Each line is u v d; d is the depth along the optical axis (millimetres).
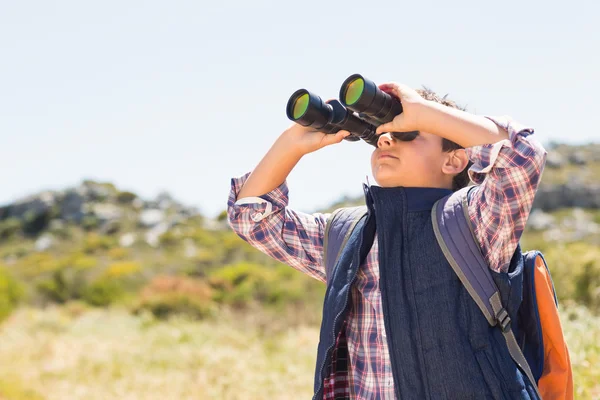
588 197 39719
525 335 1781
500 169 1627
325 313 1781
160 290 17250
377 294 1763
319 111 1826
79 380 8180
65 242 47469
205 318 14961
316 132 1962
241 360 8422
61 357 9375
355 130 1911
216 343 10742
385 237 1725
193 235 45031
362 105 1667
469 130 1653
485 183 1666
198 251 39062
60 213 52750
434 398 1579
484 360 1574
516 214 1624
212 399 6977
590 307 7004
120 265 32562
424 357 1604
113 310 16922
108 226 49562
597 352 3215
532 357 1765
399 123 1708
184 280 17922
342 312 1727
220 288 18719
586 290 7289
